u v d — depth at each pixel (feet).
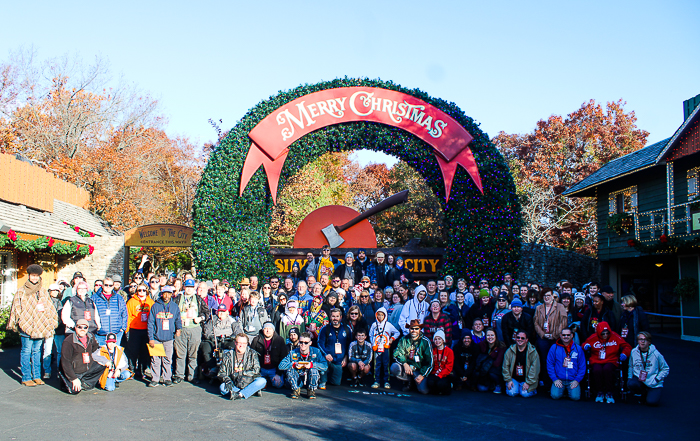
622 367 26.63
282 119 42.22
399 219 99.66
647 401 24.99
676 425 21.49
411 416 22.65
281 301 30.53
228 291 32.73
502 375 27.30
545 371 27.48
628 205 60.70
